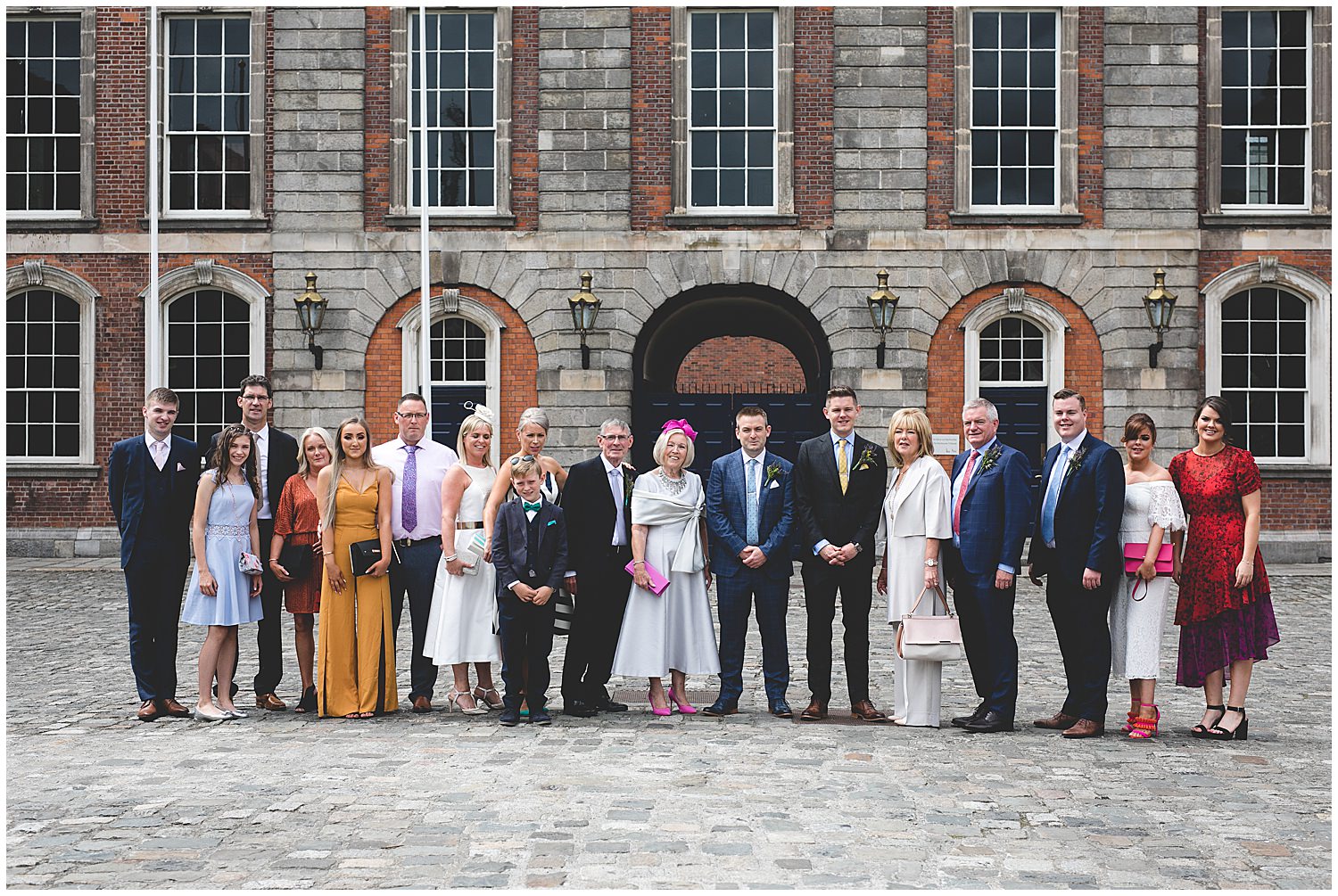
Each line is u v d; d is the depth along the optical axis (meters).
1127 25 20.12
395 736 8.36
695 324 25.02
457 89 20.59
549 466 9.63
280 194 20.44
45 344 21.05
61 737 8.30
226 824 6.10
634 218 20.34
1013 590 8.77
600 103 20.28
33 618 14.49
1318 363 20.34
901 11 20.16
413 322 20.36
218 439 9.14
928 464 9.05
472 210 20.42
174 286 20.66
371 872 5.36
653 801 6.54
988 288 20.19
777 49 20.25
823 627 9.13
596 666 9.29
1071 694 8.82
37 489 20.83
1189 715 9.43
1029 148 20.34
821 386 20.73
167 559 9.08
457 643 9.12
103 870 5.38
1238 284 20.33
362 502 9.17
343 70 20.41
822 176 20.23
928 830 6.07
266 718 9.14
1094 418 20.09
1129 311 20.06
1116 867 5.52
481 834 5.92
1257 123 20.59
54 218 20.86
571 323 20.28
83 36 20.80
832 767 7.43
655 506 9.25
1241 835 6.04
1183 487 8.65
